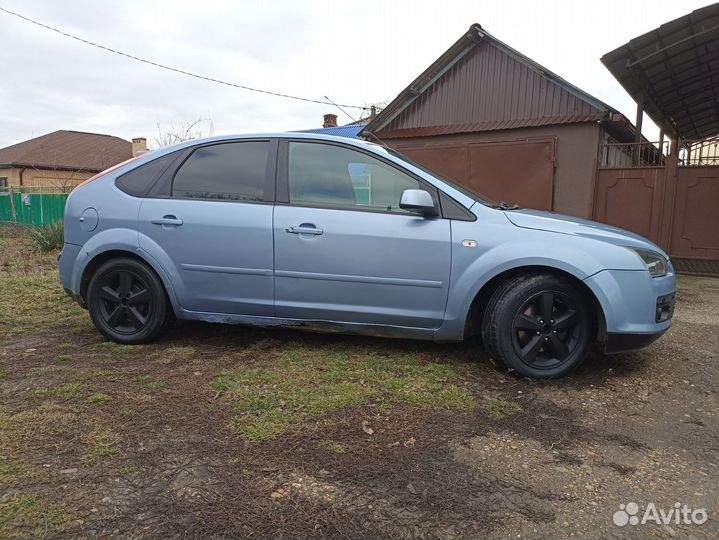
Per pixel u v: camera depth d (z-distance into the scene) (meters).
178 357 3.90
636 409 3.18
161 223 3.99
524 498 2.25
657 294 3.51
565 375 3.62
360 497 2.23
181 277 4.00
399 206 3.63
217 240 3.91
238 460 2.48
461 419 2.97
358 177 3.89
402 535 2.01
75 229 4.18
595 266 3.44
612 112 9.62
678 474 2.47
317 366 3.71
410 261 3.64
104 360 3.83
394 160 3.82
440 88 11.57
